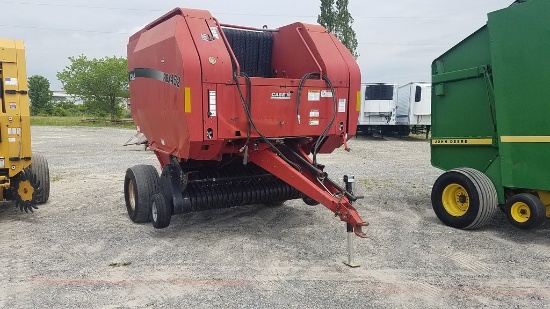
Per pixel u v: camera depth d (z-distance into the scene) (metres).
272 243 5.99
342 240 6.11
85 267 5.11
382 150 19.80
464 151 7.21
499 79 6.31
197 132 5.45
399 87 28.19
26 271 4.99
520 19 6.06
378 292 4.42
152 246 5.87
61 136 27.12
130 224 6.96
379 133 29.17
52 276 4.84
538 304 4.16
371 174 12.11
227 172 6.72
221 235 6.37
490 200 6.32
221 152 5.95
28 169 7.02
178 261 5.30
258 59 7.26
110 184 10.48
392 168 13.44
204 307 4.10
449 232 6.48
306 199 7.33
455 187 6.73
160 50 5.94
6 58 6.78
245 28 7.07
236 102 5.67
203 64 5.41
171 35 5.61
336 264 5.20
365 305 4.14
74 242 6.04
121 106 54.56
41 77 64.69
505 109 6.26
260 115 5.86
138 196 6.74
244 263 5.24
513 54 6.15
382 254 5.53
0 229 6.69
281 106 6.01
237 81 5.59
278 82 5.95
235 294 4.38
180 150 5.75
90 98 51.62
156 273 4.93
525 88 6.05
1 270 5.03
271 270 5.02
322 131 6.36
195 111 5.42
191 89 5.38
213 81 5.48
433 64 7.65
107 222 7.10
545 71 5.85
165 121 6.02
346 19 47.44
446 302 4.20
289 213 7.62
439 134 7.59
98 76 49.50
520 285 4.59
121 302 4.21
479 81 6.88
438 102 7.58
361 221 4.94
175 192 6.20
